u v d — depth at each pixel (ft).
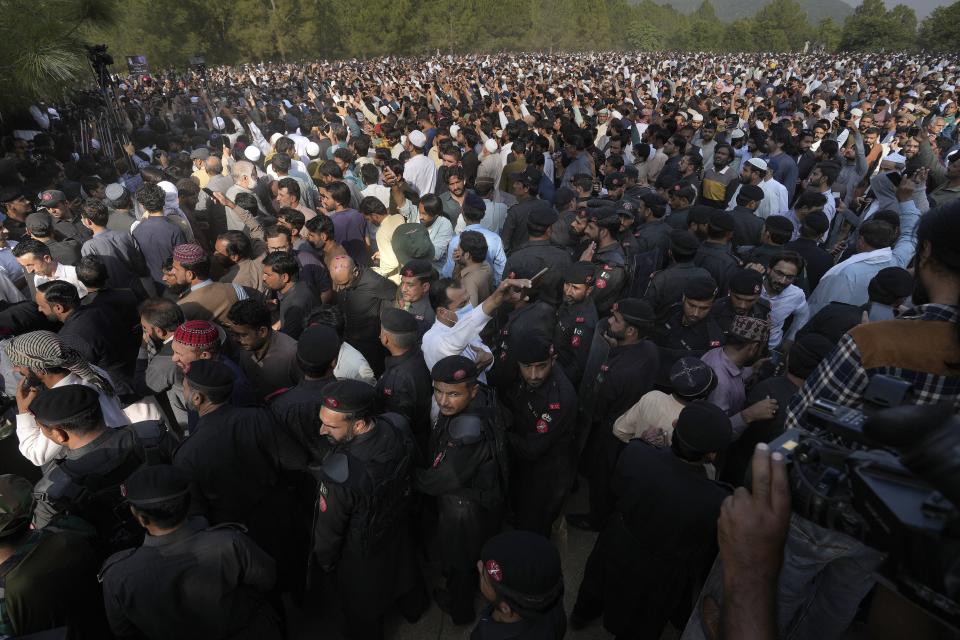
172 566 7.45
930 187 26.99
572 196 22.57
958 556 2.43
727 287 16.55
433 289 14.51
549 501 11.78
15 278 19.63
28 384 10.91
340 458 8.98
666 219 21.17
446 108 59.11
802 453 3.77
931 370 5.13
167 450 10.80
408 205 21.77
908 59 183.62
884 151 32.35
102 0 34.55
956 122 48.42
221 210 22.35
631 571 9.17
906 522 2.51
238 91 84.58
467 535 10.19
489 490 9.79
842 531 3.39
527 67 143.43
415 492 10.46
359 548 9.29
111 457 9.43
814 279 17.74
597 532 13.67
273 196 25.38
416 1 229.45
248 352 13.23
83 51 34.71
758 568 3.27
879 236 15.07
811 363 9.97
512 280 11.18
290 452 10.69
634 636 9.55
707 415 8.20
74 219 23.25
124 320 15.78
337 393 8.73
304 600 12.28
